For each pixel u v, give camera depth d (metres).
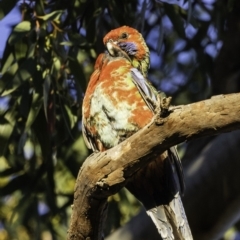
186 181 10.63
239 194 10.51
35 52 10.49
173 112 7.04
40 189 11.98
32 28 10.48
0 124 11.06
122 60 9.58
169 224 8.60
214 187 10.58
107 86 9.23
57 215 12.37
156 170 8.71
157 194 8.83
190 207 10.57
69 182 12.34
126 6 11.23
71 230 7.92
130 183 8.85
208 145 10.93
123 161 7.41
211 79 12.57
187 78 13.00
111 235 10.87
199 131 7.00
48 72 10.40
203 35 12.59
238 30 12.56
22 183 12.02
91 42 11.18
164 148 7.26
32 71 10.33
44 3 11.12
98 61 9.87
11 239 13.01
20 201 11.94
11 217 11.92
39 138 10.97
